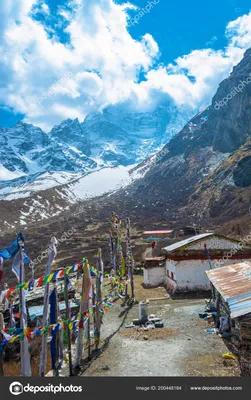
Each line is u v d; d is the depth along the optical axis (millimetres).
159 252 44469
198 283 24922
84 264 12961
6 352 16203
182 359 13016
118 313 20984
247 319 12695
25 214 174250
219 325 16641
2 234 123000
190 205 127688
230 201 103938
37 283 11078
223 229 61906
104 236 95812
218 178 130875
